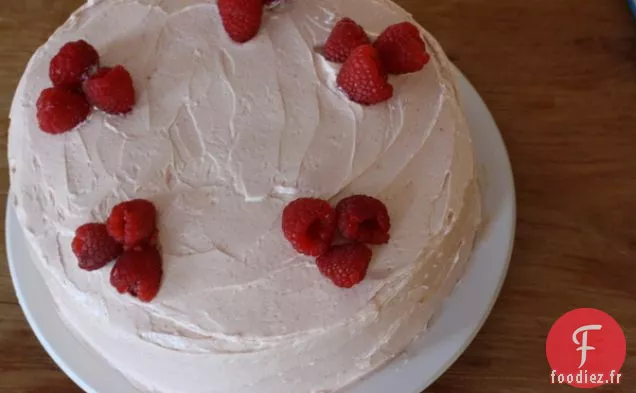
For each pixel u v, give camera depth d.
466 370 0.35
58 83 0.31
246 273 0.28
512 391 0.35
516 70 0.43
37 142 0.32
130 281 0.28
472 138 0.38
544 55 0.43
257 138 0.31
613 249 0.38
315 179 0.30
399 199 0.30
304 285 0.28
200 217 0.29
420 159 0.31
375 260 0.29
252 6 0.32
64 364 0.33
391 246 0.29
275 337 0.28
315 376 0.31
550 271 0.37
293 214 0.28
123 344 0.30
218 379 0.30
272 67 0.33
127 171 0.31
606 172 0.40
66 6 0.45
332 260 0.28
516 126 0.41
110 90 0.31
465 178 0.32
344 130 0.31
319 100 0.32
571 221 0.38
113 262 0.29
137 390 0.33
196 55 0.33
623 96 0.42
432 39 0.34
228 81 0.32
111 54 0.33
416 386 0.32
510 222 0.35
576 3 0.45
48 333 0.34
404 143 0.31
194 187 0.30
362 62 0.30
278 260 0.29
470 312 0.33
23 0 0.45
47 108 0.31
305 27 0.34
